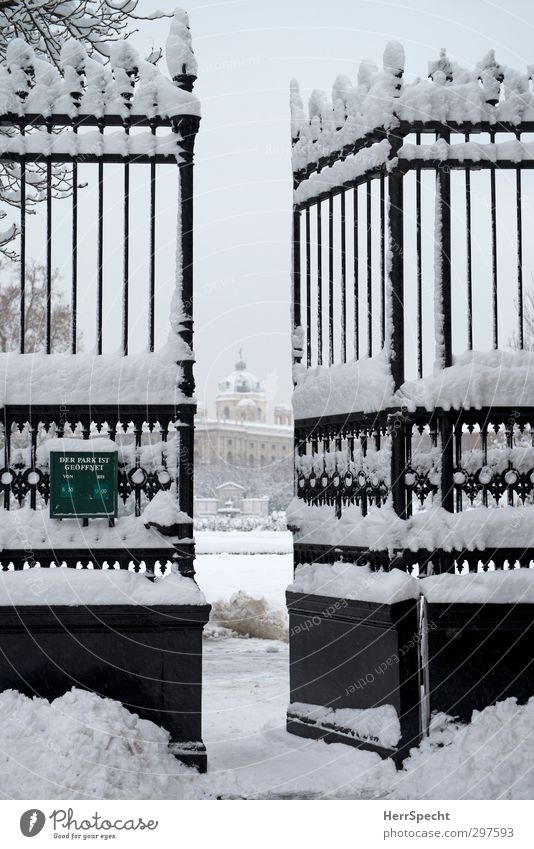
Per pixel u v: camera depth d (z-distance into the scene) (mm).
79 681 5855
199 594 5922
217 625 12250
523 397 6477
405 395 6359
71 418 6133
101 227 6332
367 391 6555
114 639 5902
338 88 7113
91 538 6023
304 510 7188
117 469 6086
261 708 7883
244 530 40312
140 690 5895
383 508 6363
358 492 6711
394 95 6527
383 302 6625
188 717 5895
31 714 5457
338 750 6316
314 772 5992
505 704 6090
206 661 10273
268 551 22125
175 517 6062
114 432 6156
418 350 6543
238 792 5578
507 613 6215
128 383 6137
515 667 6266
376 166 6598
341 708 6562
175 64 6379
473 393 6402
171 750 5820
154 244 6340
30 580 5871
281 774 5965
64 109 6273
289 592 7059
